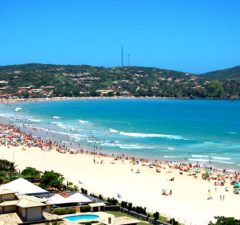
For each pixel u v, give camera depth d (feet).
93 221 199.11
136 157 430.20
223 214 244.42
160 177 339.77
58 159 405.59
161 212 243.19
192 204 264.93
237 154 451.94
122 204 229.66
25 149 453.58
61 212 208.85
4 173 288.10
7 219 157.79
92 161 399.44
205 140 551.18
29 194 222.28
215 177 342.85
